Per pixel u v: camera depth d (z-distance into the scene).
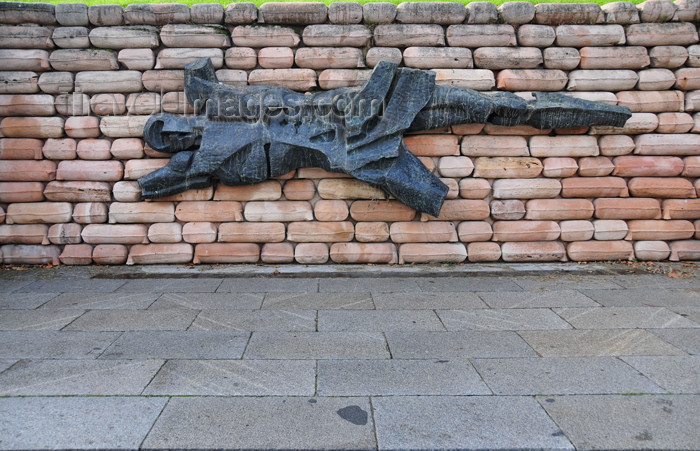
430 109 5.28
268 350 3.51
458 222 5.77
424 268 5.64
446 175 5.63
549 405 2.80
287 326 3.97
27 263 5.59
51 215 5.52
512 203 5.70
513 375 3.15
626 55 5.55
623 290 4.89
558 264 5.78
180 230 5.61
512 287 5.01
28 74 5.41
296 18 5.56
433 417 2.68
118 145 5.48
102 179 5.52
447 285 5.07
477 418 2.68
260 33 5.51
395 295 4.76
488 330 3.91
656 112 5.67
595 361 3.35
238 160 5.23
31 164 5.45
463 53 5.54
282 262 5.70
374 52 5.50
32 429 2.54
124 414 2.68
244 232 5.60
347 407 2.78
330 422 2.63
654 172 5.68
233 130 5.22
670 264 5.76
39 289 4.87
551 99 5.35
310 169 5.56
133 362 3.29
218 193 5.56
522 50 5.56
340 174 5.55
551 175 5.68
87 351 3.46
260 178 5.30
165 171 5.29
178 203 5.59
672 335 3.79
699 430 2.57
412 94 5.20
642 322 4.06
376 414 2.71
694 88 5.63
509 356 3.43
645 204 5.71
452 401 2.84
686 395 2.90
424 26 5.57
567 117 5.33
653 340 3.70
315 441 2.48
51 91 5.46
